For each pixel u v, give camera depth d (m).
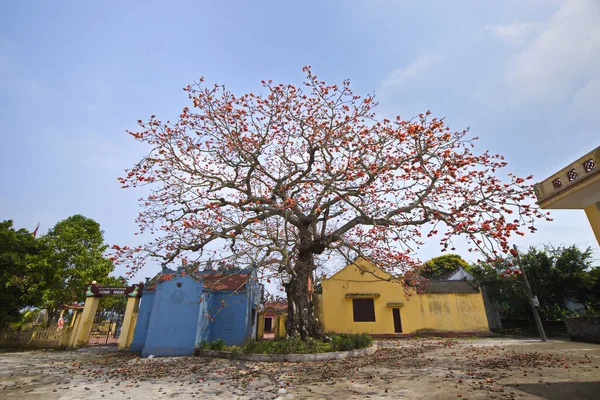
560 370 8.23
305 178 14.12
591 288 20.45
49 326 19.09
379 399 6.15
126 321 17.09
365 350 12.50
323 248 13.84
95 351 15.83
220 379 8.57
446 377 7.78
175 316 13.53
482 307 21.84
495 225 9.11
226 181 13.20
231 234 11.61
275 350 11.44
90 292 18.28
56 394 7.27
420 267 14.49
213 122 12.18
